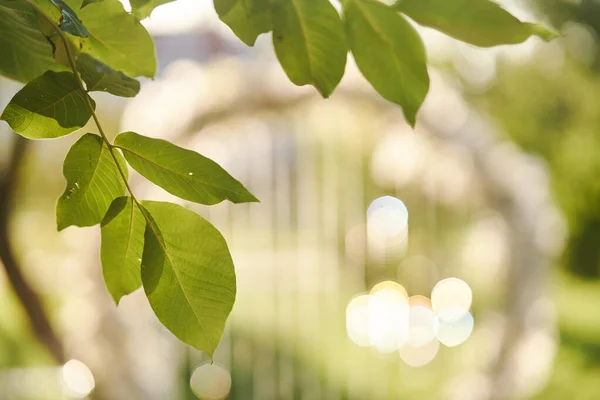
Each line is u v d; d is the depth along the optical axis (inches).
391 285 394.6
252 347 332.8
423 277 398.0
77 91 33.3
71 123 33.1
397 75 36.9
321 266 390.6
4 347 241.9
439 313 355.3
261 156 373.4
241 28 36.5
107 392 167.9
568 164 457.1
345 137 314.5
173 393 210.5
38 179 221.9
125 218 33.3
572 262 515.8
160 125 173.5
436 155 209.0
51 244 216.5
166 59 227.5
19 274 149.9
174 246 33.2
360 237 397.7
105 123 217.8
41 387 217.8
